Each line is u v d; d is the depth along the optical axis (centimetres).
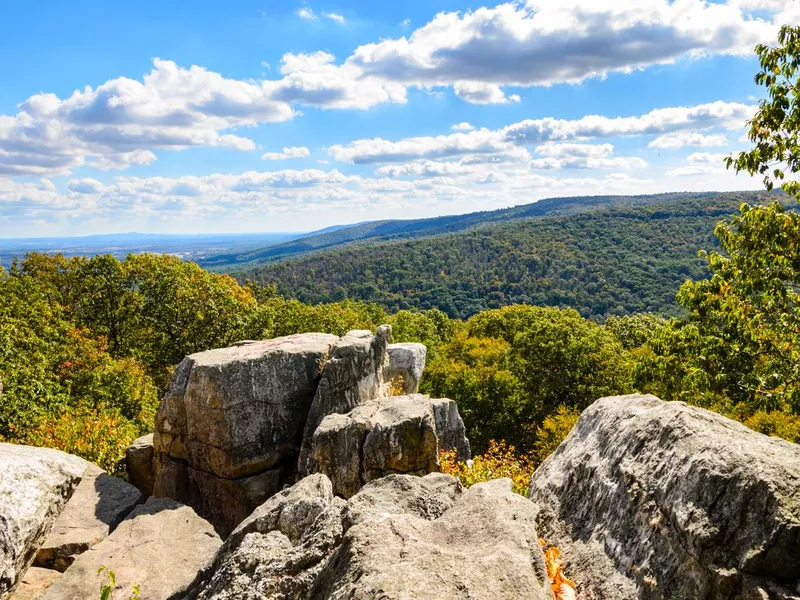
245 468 1124
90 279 3328
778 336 1334
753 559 271
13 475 758
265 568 423
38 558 768
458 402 3594
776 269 1304
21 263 3512
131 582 675
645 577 324
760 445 338
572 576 369
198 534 805
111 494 938
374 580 284
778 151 1275
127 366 2708
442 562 303
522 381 3625
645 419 414
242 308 3212
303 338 1382
